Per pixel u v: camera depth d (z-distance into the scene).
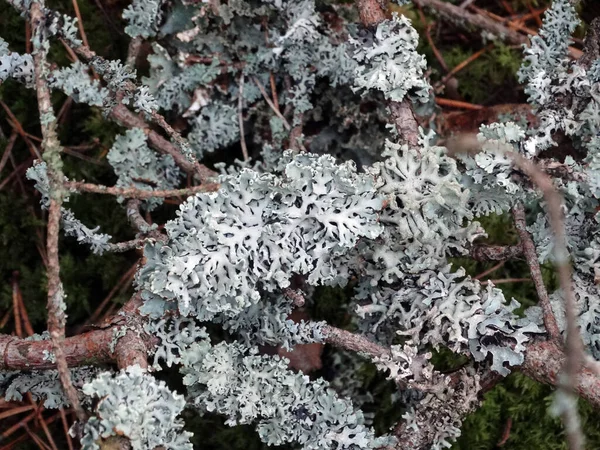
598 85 0.30
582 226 0.30
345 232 0.28
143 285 0.28
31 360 0.28
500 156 0.29
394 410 0.33
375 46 0.30
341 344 0.29
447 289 0.29
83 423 0.26
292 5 0.32
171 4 0.33
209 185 0.28
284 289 0.29
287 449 0.33
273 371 0.29
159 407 0.26
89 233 0.30
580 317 0.29
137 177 0.32
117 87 0.30
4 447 0.33
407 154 0.29
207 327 0.32
